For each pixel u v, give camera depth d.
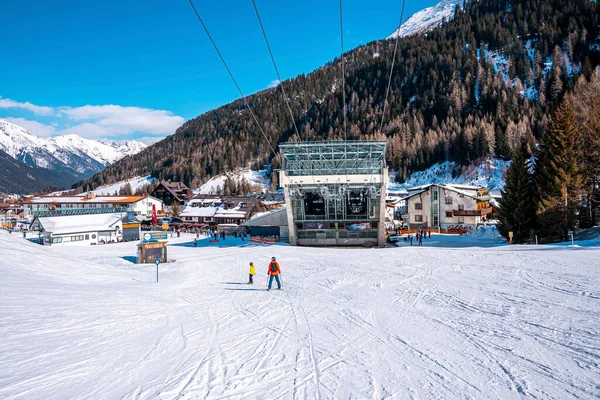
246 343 10.76
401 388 7.71
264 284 21.72
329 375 8.45
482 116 163.00
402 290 17.86
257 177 199.62
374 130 191.12
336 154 49.34
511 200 40.41
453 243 44.88
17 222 108.44
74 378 8.03
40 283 18.31
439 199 69.38
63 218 65.81
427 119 186.38
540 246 30.84
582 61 171.38
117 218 71.12
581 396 7.15
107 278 23.75
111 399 7.14
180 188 156.38
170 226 93.44
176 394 7.43
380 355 9.67
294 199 52.66
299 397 7.35
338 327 12.30
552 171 37.69
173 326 12.47
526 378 8.01
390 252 34.88
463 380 8.04
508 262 23.31
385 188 49.03
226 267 30.64
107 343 10.39
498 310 13.26
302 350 10.15
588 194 40.72
